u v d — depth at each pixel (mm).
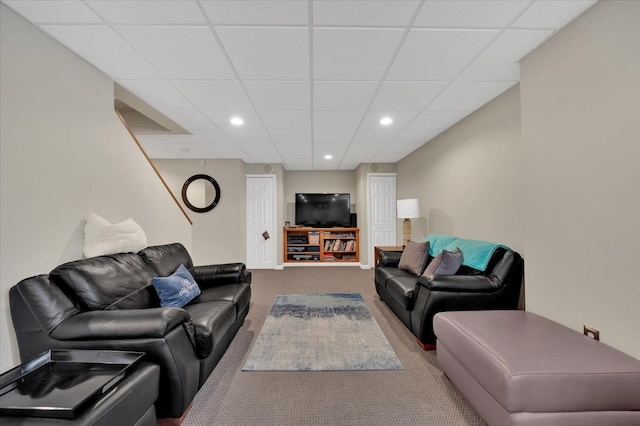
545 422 1157
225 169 5316
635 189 1312
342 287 4297
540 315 1863
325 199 6207
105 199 2092
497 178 2629
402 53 1896
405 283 2684
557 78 1715
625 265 1357
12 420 938
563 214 1696
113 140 2184
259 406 1606
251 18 1535
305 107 2805
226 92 2451
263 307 3373
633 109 1316
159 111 2885
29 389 1100
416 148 4578
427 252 3197
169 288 2037
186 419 1498
